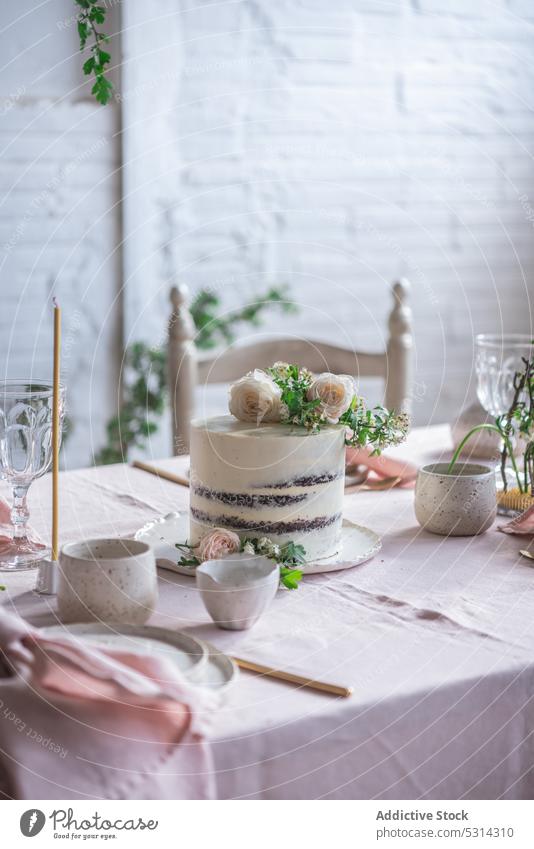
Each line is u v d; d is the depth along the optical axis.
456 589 0.97
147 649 0.77
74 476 1.45
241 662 0.78
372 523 1.21
